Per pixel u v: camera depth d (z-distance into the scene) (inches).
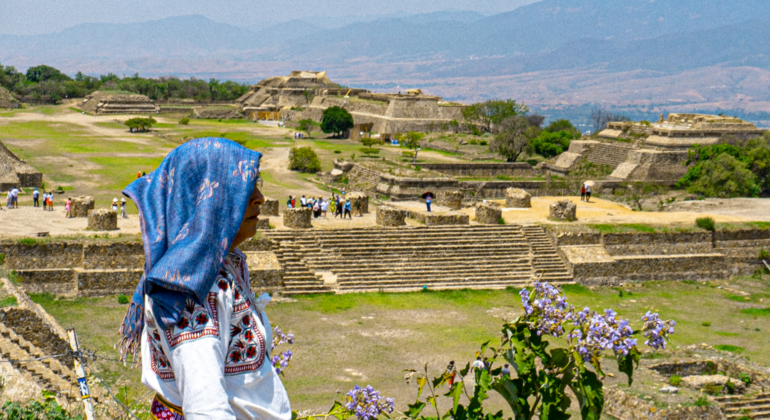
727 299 1973.4
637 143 4680.1
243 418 156.9
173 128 6466.5
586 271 2062.0
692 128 4601.4
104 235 1758.1
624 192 3833.7
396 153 5073.8
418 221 2204.7
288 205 2327.8
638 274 2113.7
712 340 1606.8
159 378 157.8
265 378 161.0
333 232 2033.7
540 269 2054.6
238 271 171.0
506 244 2103.8
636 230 2190.0
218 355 150.6
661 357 1322.6
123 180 3444.9
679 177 4298.7
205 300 153.7
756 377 1242.6
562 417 300.8
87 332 1397.6
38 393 621.9
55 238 1712.6
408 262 1995.6
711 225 2237.9
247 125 7194.9
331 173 3789.4
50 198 2251.5
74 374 931.3
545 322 306.2
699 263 2170.3
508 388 311.1
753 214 2524.6
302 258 1929.1
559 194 3646.7
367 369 1322.6
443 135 5969.5
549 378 305.0
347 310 1700.3
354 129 6033.5
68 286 1670.8
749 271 2263.8
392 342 1487.5
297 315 1646.2
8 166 3004.4
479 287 1939.0
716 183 3735.2
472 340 1517.0
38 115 6958.7
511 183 3577.8
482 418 317.1
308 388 1210.0
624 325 293.1
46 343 1186.0
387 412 375.2
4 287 1312.7
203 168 166.9
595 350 295.7
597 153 4864.7
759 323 1755.7
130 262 1726.1
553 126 6510.8
